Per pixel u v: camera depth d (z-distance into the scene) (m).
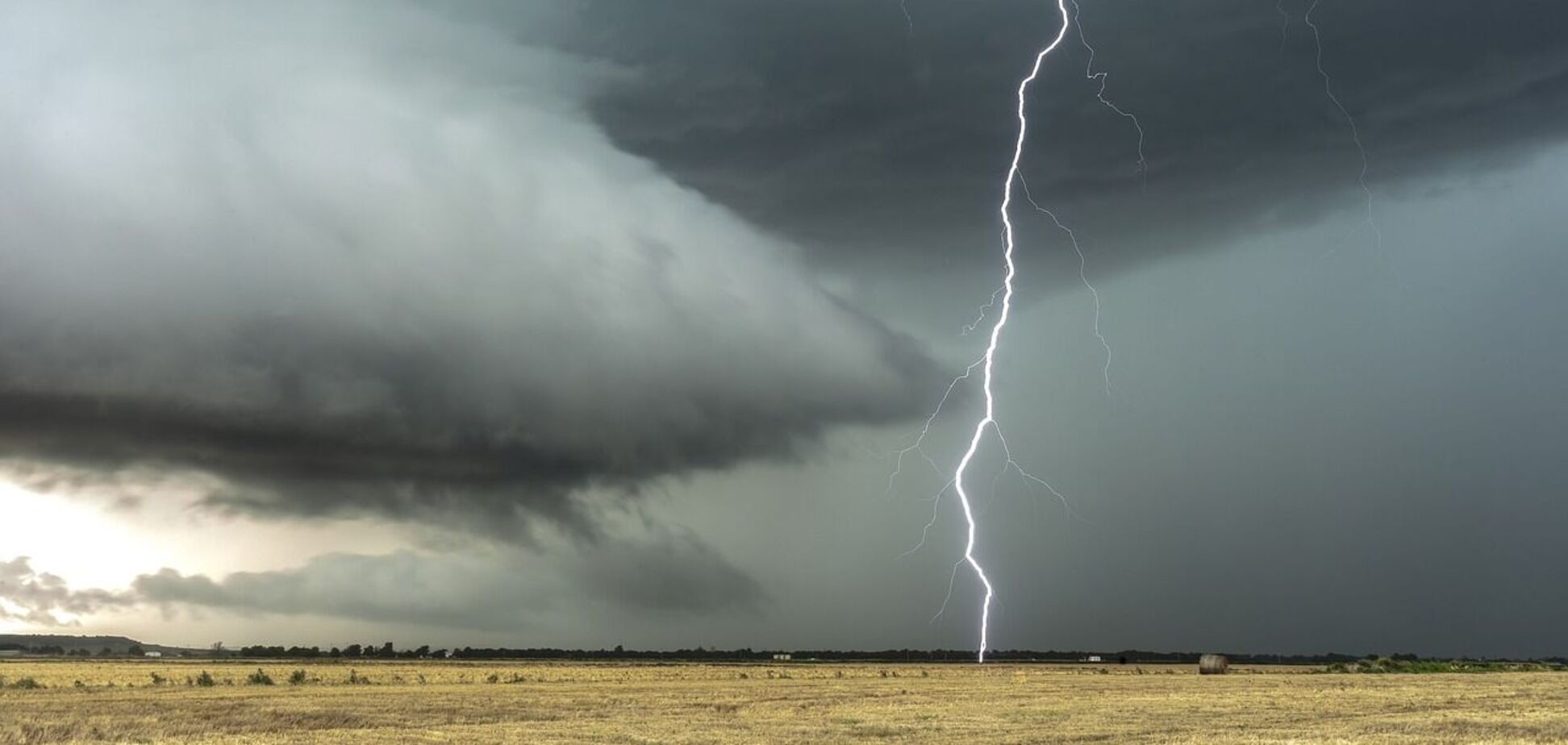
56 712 40.47
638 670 104.00
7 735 31.03
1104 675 87.56
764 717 38.81
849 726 34.97
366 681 69.44
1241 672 100.12
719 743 30.02
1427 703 45.34
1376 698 48.78
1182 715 39.03
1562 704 45.12
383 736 31.62
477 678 75.81
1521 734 32.12
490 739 31.03
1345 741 29.72
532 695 52.72
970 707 43.50
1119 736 31.67
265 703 45.91
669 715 39.72
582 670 102.00
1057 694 52.94
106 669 92.88
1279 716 38.69
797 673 92.69
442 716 39.50
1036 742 30.19
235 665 115.50
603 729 33.94
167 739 30.61
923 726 34.59
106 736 31.55
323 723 36.66
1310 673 93.94
